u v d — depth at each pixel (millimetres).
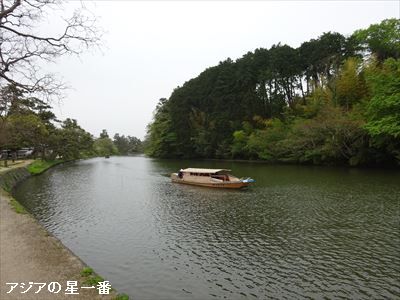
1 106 10359
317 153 47625
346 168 44125
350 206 21266
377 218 18391
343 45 59250
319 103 55469
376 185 28703
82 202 25359
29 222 13961
